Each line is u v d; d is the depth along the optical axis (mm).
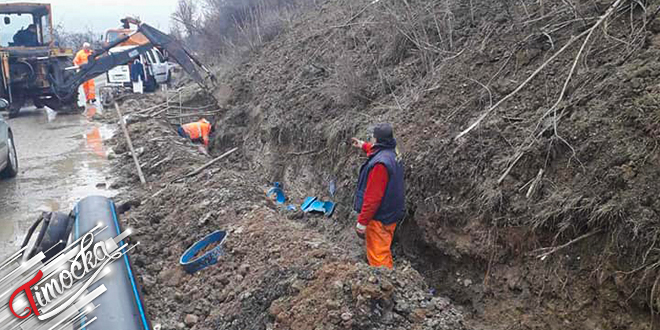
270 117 9594
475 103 5738
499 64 6012
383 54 8195
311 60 10086
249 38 14023
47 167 10180
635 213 3844
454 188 5215
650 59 4648
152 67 20562
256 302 4535
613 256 3887
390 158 5012
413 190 5574
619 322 3811
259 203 6848
